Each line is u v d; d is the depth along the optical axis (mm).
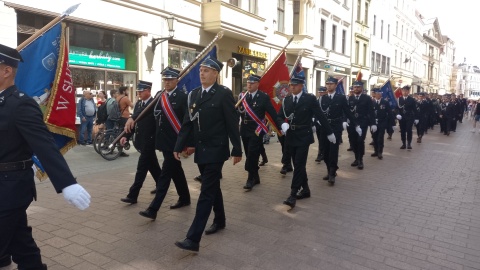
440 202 5965
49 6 9289
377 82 37062
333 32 27203
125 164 8367
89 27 10508
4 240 2574
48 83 3982
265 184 6918
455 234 4609
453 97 19750
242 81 17172
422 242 4340
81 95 10508
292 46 20859
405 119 11961
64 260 3666
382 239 4398
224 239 4285
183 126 4359
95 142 8828
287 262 3748
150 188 6395
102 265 3582
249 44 17219
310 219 5027
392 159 10055
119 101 9070
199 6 14047
